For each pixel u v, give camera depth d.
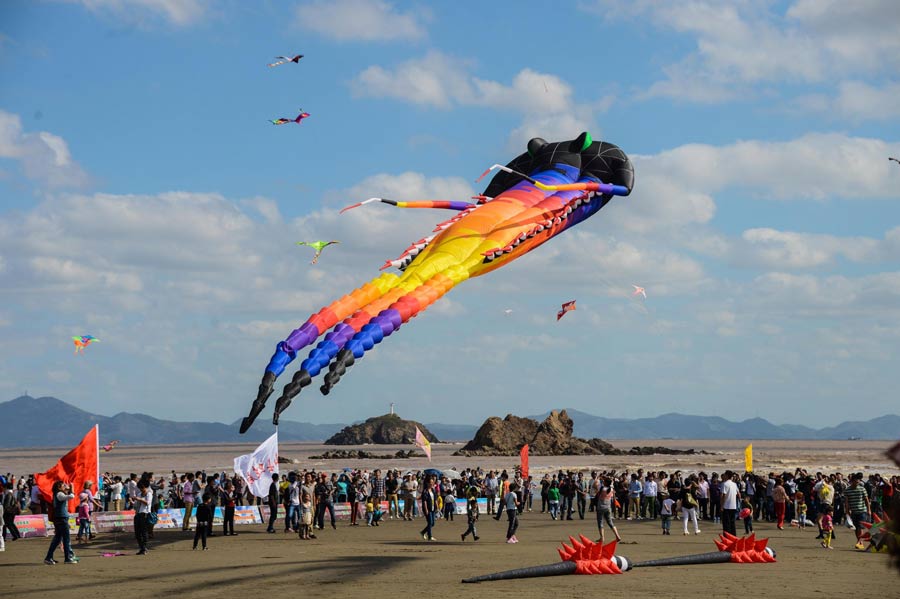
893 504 8.11
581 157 50.34
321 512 36.16
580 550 20.97
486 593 17.56
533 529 36.69
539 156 50.69
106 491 39.03
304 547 28.55
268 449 34.06
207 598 17.31
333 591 18.03
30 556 26.00
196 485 33.91
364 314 36.31
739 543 23.58
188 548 28.33
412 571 21.55
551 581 19.44
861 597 16.92
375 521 39.06
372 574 20.97
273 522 34.97
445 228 42.72
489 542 30.58
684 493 33.47
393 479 43.88
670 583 19.02
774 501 36.66
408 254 40.66
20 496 39.69
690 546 28.41
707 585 18.67
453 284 39.09
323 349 34.56
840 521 38.03
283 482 37.69
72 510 30.39
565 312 37.47
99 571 22.08
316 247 28.03
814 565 22.72
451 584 19.03
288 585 19.11
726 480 34.28
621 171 49.28
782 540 30.98
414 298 37.03
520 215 43.41
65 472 30.48
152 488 35.69
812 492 36.94
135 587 19.08
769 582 19.17
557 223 44.88
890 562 8.12
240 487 39.66
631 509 47.56
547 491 46.22
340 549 27.80
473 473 49.22
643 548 27.72
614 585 18.70
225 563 23.66
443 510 42.12
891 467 113.50
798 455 198.12
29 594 18.20
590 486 44.41
